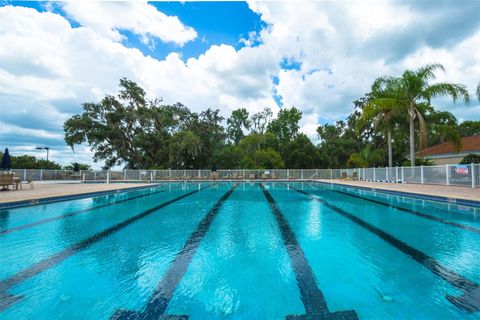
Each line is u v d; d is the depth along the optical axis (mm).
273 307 2396
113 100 28031
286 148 31500
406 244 4395
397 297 2570
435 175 13336
